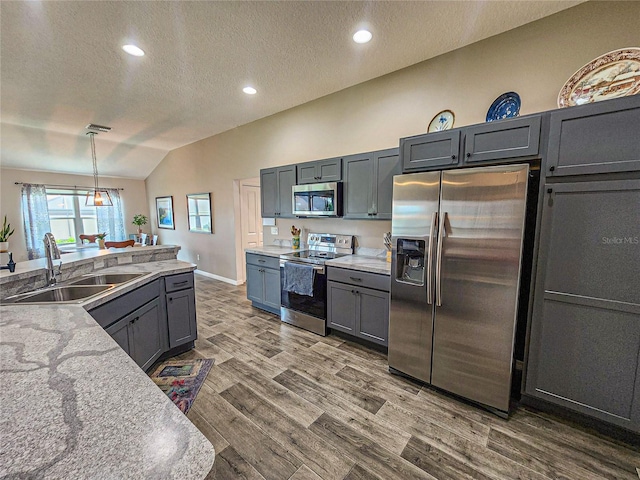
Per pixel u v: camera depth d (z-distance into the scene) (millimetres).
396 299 2354
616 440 1710
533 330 1885
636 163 1507
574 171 1675
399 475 1501
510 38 2289
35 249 5680
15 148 4922
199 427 1828
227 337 3137
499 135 1911
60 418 760
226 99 3570
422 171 2268
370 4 1945
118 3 1875
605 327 1654
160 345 2533
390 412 1968
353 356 2717
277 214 3949
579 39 2033
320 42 2383
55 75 2863
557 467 1541
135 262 3076
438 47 2498
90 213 6637
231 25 2137
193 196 5910
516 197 1772
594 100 1868
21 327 1380
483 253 1913
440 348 2145
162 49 2441
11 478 579
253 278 3957
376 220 3199
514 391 2141
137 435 701
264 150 4398
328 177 3277
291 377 2373
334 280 2969
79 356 1104
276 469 1532
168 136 5285
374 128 3148
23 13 1946
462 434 1773
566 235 1729
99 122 4375
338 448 1668
